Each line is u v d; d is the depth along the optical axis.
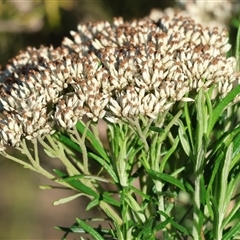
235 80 0.47
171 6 0.82
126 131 0.47
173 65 0.46
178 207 0.59
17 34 0.83
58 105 0.46
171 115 0.46
